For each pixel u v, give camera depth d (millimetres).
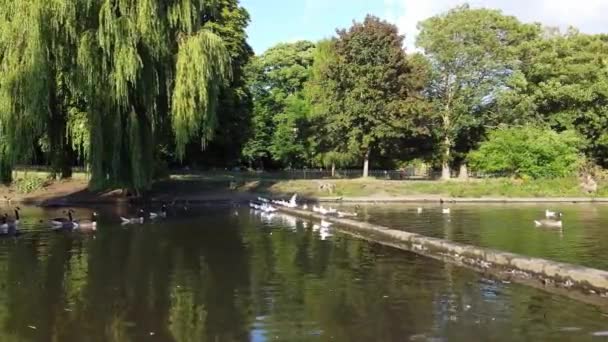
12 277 14883
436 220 29516
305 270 15570
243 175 59062
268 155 71500
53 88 27984
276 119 67500
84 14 27078
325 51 67125
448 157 58875
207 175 57250
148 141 30703
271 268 15875
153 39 28125
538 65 59188
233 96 53062
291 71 73250
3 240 21938
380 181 50906
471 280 14102
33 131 27797
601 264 16094
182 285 13836
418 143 57594
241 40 54156
